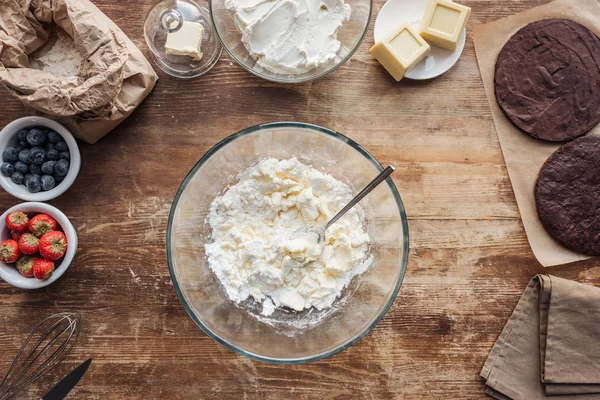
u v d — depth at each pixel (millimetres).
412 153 686
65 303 670
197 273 659
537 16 692
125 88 652
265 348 649
